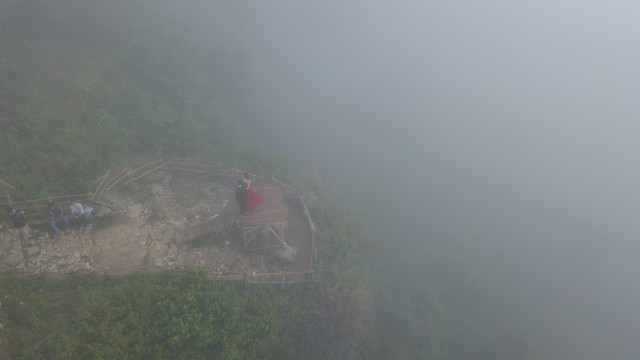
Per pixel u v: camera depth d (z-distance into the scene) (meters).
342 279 12.83
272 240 12.49
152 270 9.95
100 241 10.30
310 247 13.25
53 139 13.48
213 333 8.55
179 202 12.84
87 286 9.00
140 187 12.91
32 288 8.48
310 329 11.02
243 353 8.96
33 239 9.71
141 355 7.81
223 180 14.66
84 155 13.48
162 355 7.98
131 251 10.34
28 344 7.19
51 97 15.66
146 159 14.50
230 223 11.94
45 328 7.58
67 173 12.43
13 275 8.54
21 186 11.09
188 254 10.95
